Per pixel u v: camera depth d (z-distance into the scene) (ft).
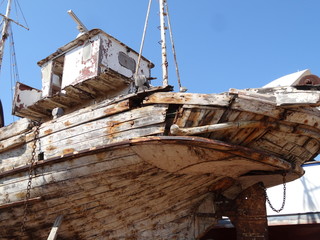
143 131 20.90
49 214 25.67
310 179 38.14
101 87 27.22
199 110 19.83
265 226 25.68
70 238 26.22
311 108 20.27
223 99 19.48
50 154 24.90
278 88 20.45
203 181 24.73
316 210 36.60
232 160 21.59
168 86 20.52
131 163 21.72
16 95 32.53
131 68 33.37
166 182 23.44
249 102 19.21
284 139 21.53
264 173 24.77
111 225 24.95
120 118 21.97
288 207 38.37
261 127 20.21
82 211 24.70
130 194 23.54
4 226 28.32
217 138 20.56
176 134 19.93
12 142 27.55
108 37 30.91
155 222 25.17
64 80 31.17
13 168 27.20
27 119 28.04
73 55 31.55
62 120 25.07
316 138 22.13
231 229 40.04
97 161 22.31
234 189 26.55
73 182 23.61
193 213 26.73
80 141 23.40
